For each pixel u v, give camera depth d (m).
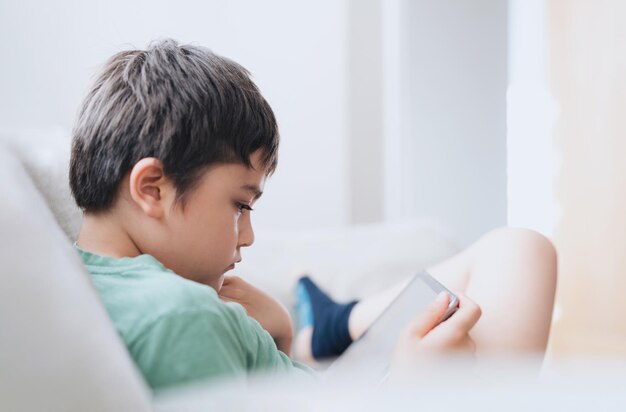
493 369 0.32
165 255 0.70
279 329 0.97
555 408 0.27
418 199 2.41
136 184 0.67
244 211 0.77
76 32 2.04
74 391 0.40
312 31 2.34
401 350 0.66
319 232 1.55
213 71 0.74
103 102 0.72
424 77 2.38
